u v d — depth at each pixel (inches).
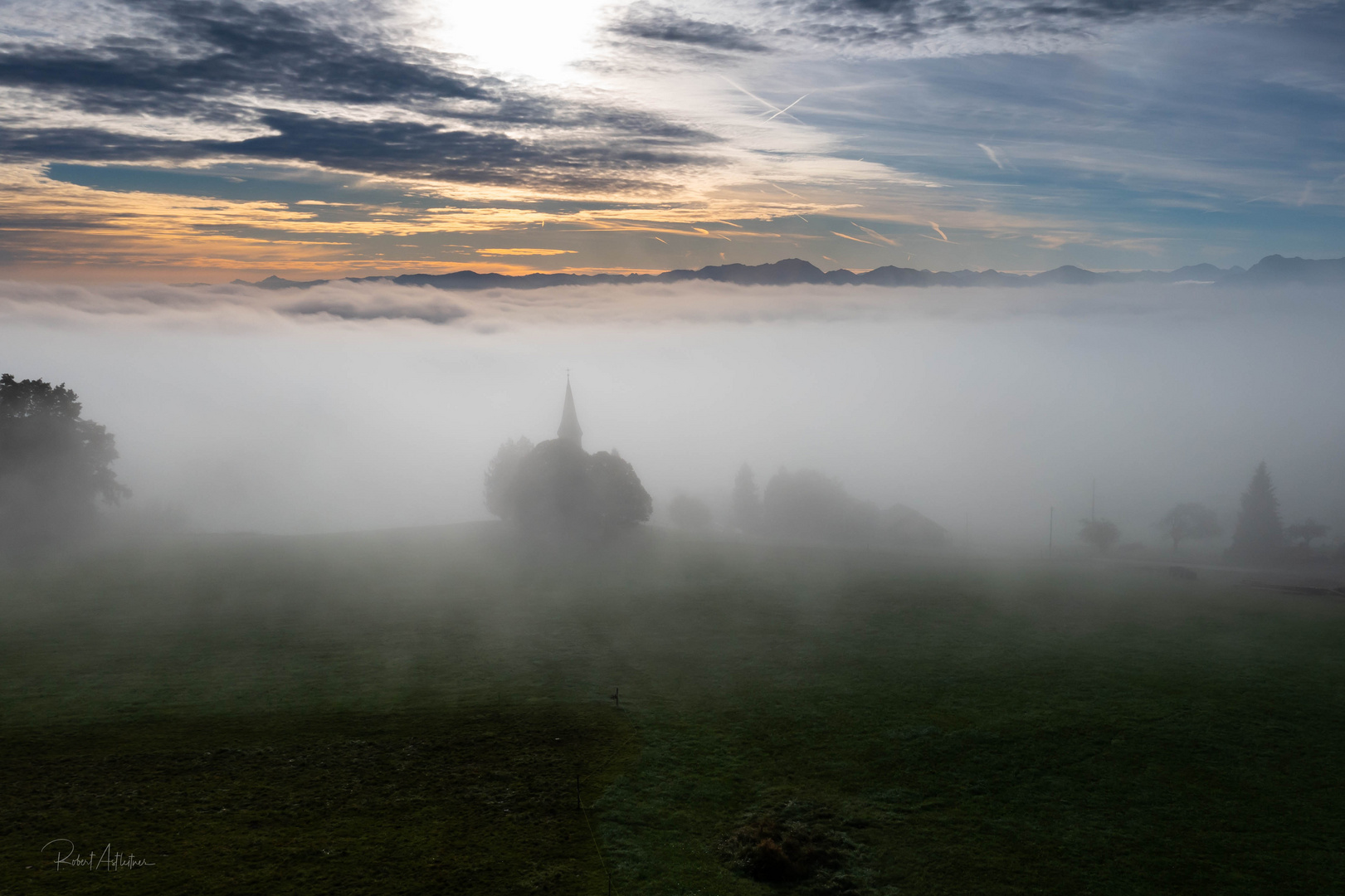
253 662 2652.6
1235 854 1621.6
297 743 1916.8
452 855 1439.5
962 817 1731.1
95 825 1480.1
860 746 2079.2
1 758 1764.3
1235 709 2418.8
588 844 1507.1
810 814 1706.4
